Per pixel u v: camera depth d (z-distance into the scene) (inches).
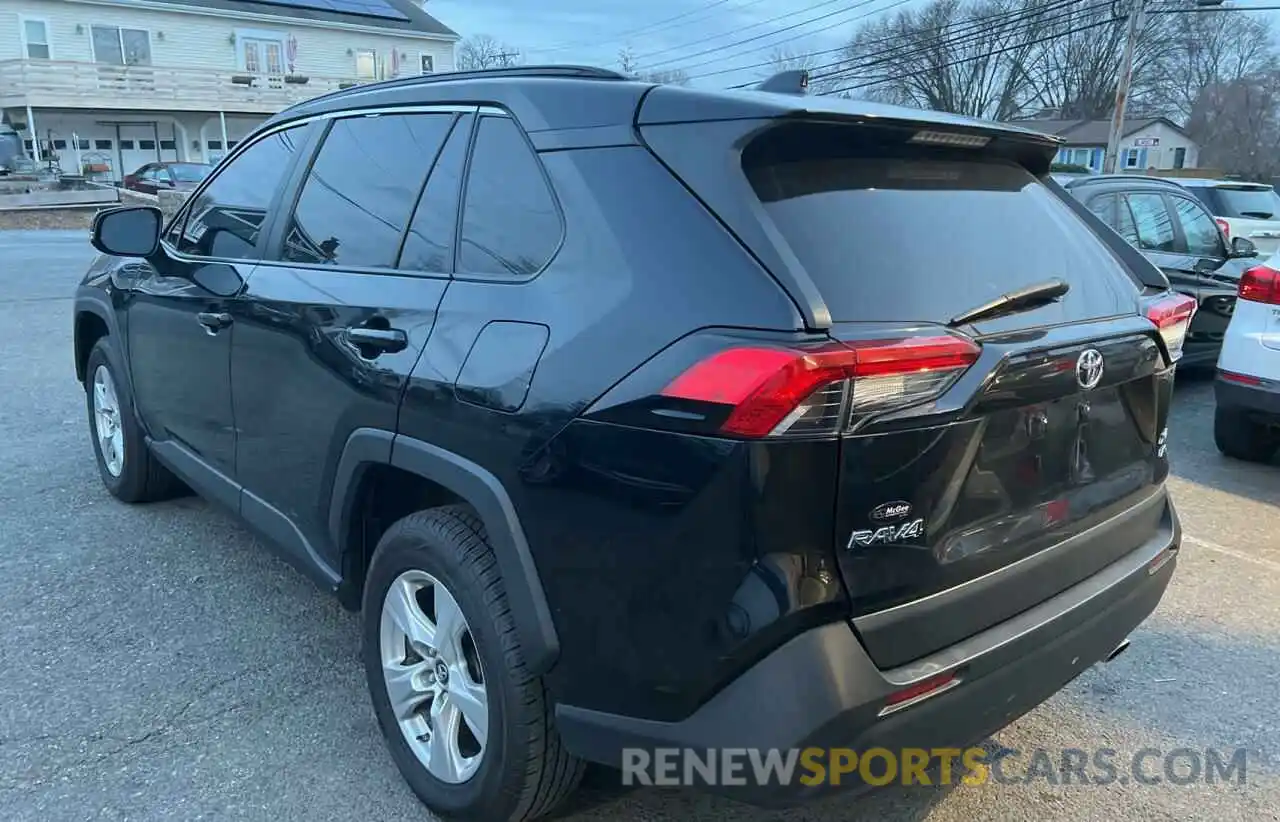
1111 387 99.2
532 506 86.5
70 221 917.8
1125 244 118.1
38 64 1144.8
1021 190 106.0
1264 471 235.0
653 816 105.7
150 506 192.1
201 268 144.3
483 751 95.7
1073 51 2391.7
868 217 86.0
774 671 75.1
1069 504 96.2
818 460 73.8
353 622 147.3
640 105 88.4
